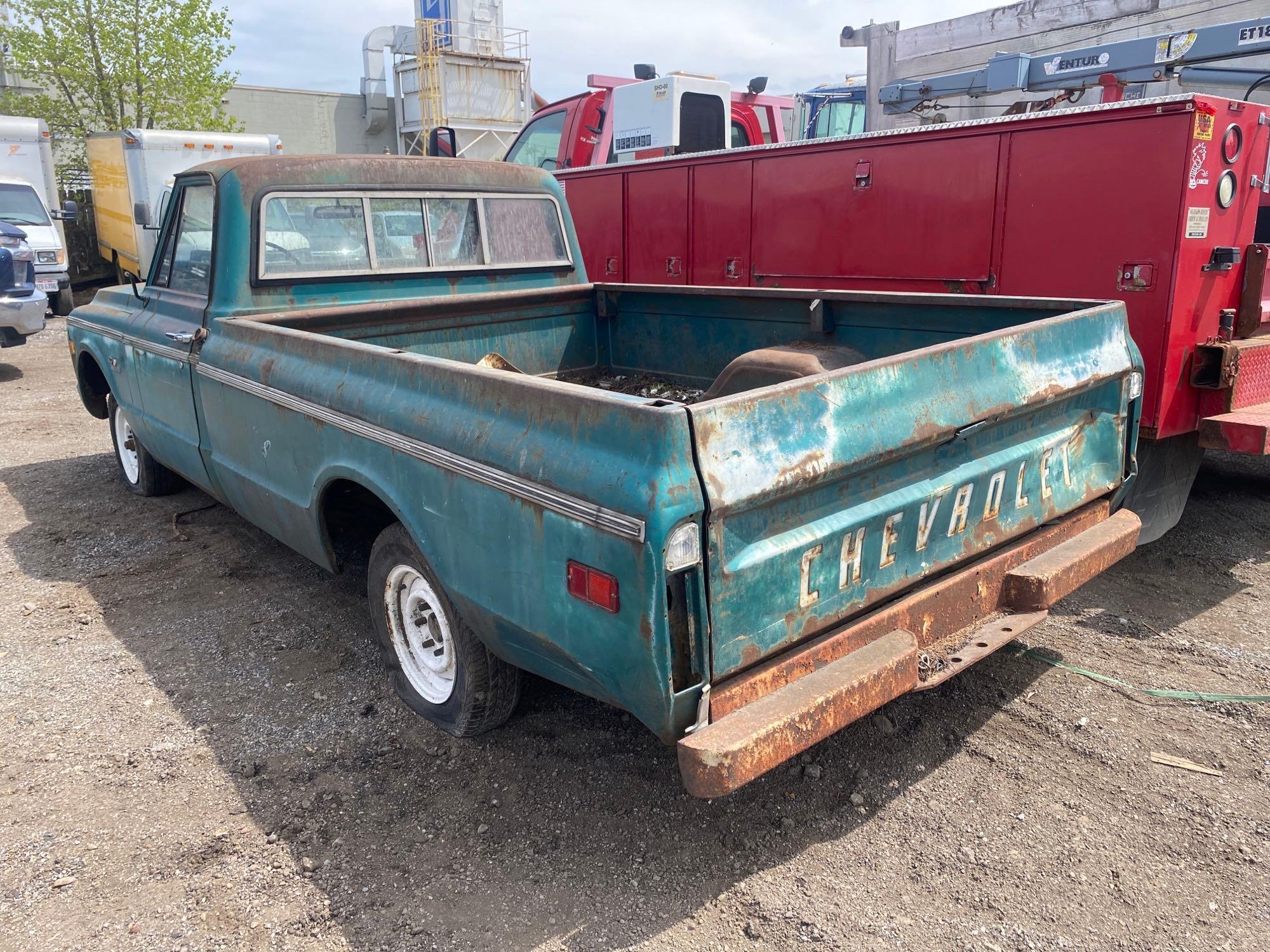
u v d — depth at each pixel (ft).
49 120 71.36
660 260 23.79
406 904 8.41
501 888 8.61
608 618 7.27
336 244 14.76
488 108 78.69
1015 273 16.11
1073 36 26.11
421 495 9.37
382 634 11.69
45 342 44.32
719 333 15.87
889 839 9.18
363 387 10.25
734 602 7.36
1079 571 10.18
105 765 10.50
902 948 7.81
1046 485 10.39
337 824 9.50
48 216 52.34
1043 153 15.34
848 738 10.87
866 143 18.11
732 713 7.39
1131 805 9.59
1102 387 10.96
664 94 26.91
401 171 15.28
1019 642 13.09
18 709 11.70
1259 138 14.66
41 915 8.31
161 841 9.26
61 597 15.06
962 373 9.03
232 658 13.04
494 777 10.26
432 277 15.69
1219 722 11.05
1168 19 24.23
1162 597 14.48
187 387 14.65
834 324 14.24
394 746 10.89
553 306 17.11
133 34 71.97
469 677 10.17
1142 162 14.11
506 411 8.29
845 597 8.29
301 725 11.34
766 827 9.39
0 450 24.54
